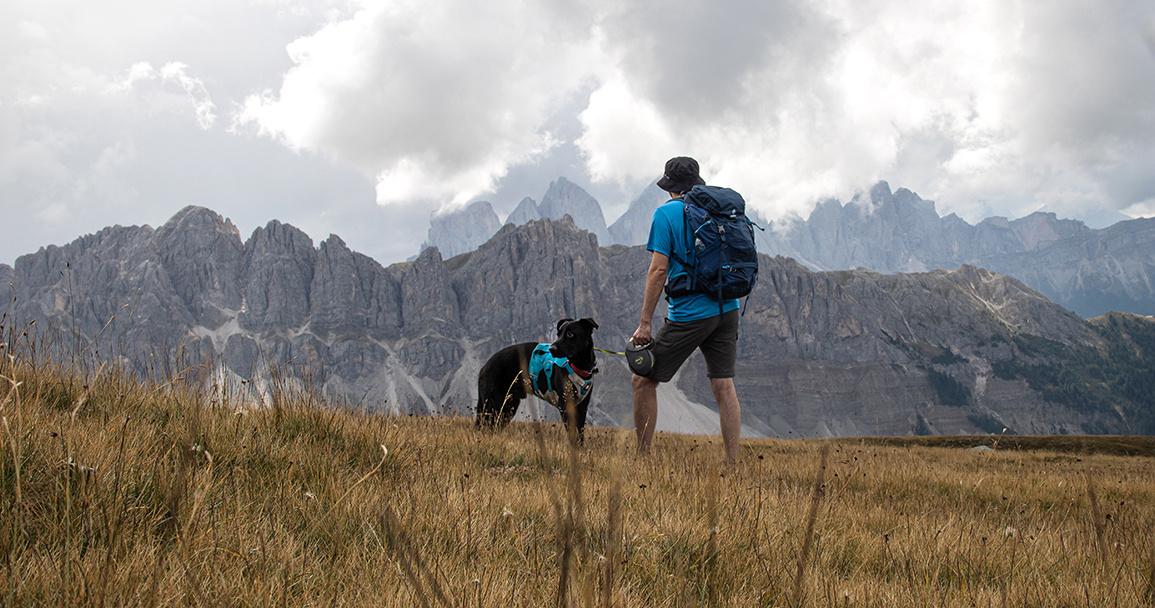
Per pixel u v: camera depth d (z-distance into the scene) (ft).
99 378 14.29
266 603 5.98
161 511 8.14
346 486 10.78
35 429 9.59
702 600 7.73
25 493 8.00
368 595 6.58
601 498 12.00
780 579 8.47
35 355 14.19
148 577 6.28
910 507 16.67
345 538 8.59
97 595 5.69
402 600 6.38
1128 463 48.60
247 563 6.94
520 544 9.12
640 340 22.30
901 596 8.34
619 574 7.35
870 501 16.94
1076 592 9.03
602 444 21.33
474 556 8.42
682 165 23.13
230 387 14.99
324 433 14.49
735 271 21.13
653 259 21.85
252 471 11.22
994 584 9.76
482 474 14.34
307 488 10.43
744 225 21.71
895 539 11.88
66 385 13.98
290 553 7.42
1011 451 52.47
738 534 10.33
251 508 9.09
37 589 5.97
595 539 9.53
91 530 6.69
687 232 21.53
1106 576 8.23
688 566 8.93
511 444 20.53
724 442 22.68
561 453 17.42
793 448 37.42
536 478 14.82
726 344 22.54
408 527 8.54
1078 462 43.39
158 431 11.98
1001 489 21.98
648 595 7.73
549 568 8.23
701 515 11.14
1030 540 12.13
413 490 10.70
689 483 14.10
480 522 9.80
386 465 13.21
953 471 27.55
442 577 6.94
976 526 13.42
